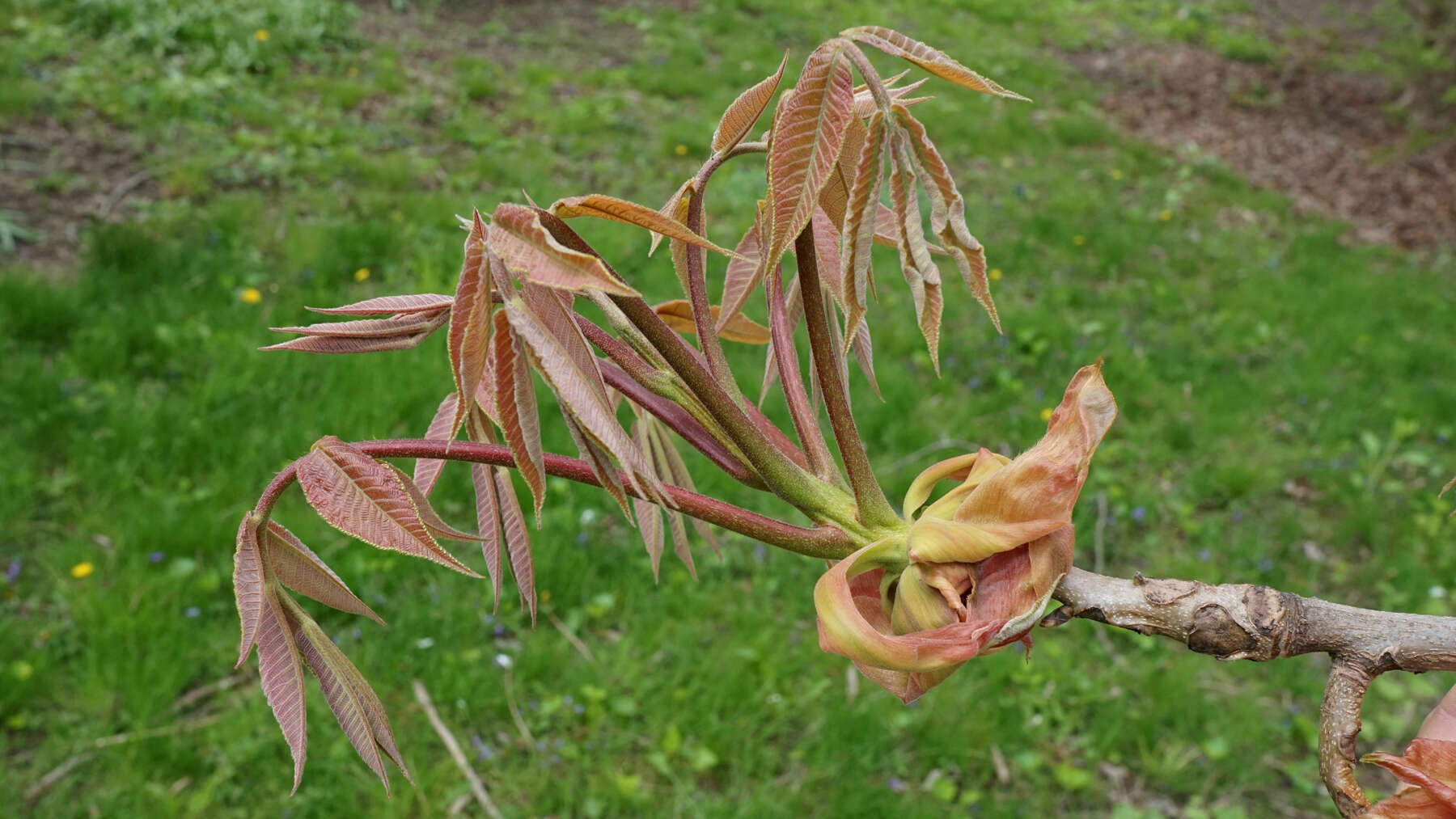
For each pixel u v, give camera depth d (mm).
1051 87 9242
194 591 3195
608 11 9258
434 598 3361
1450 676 3797
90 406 3738
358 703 875
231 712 2928
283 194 5469
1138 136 8617
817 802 2998
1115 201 7180
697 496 876
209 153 5625
